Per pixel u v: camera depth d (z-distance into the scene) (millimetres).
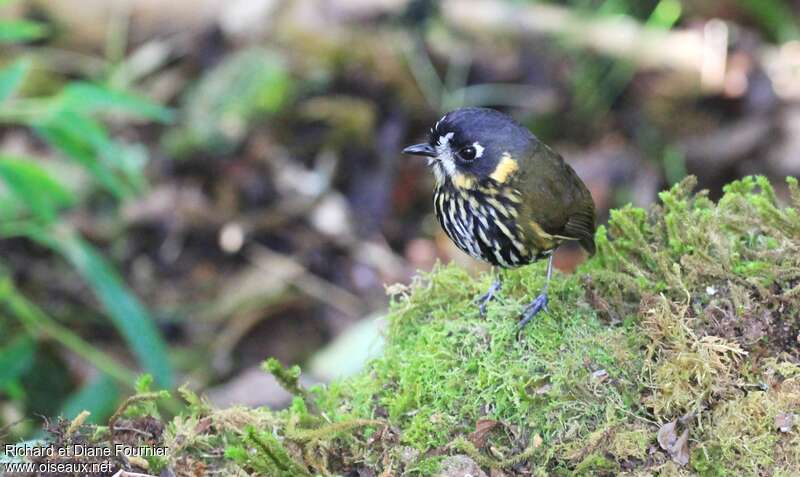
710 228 7105
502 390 6504
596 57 17016
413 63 16547
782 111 16172
